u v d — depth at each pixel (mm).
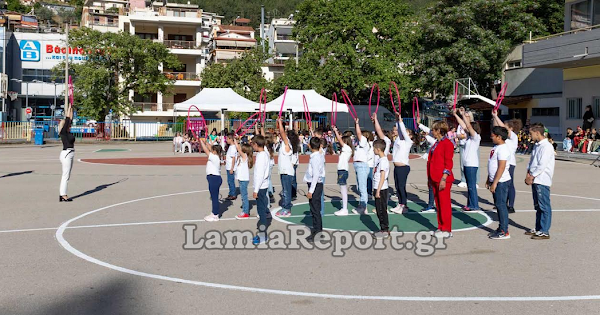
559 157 24812
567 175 17594
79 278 6152
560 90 32625
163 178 17062
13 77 58719
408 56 40062
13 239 8172
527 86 35344
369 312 5059
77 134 43500
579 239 8180
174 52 55531
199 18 57156
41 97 59938
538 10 42688
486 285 5914
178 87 56812
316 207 8133
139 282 6000
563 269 6551
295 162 12117
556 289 5777
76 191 13805
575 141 25953
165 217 10055
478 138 10641
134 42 44938
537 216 8305
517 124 10438
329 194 13430
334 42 39656
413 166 21344
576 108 29500
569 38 25797
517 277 6219
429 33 39406
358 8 39969
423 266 6688
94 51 44250
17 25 67375
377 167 8539
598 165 21266
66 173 12047
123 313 5023
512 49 37188
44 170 19656
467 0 40125
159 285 5891
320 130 11000
